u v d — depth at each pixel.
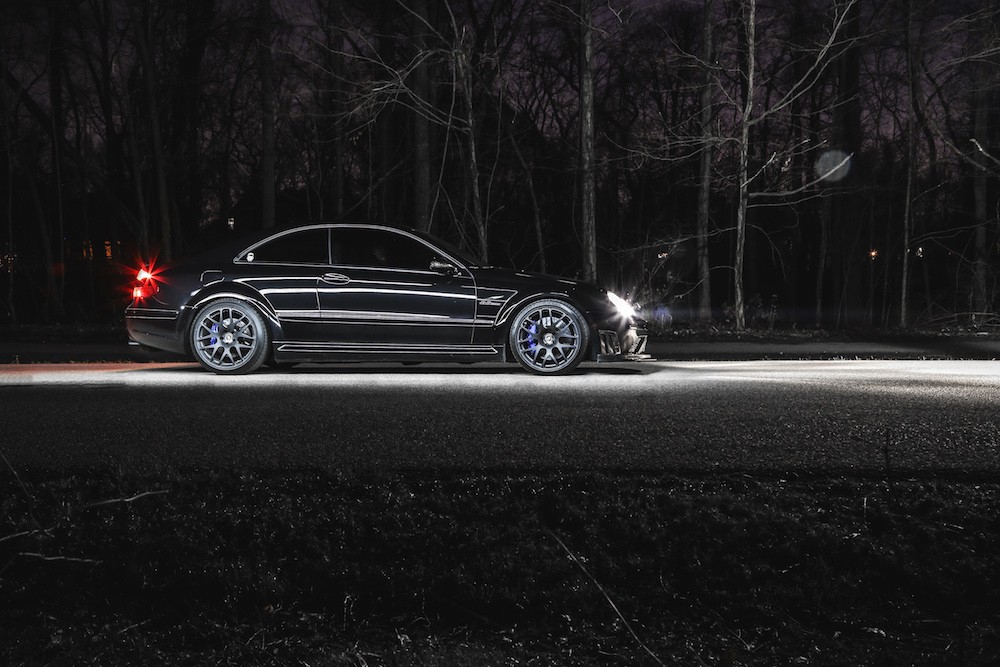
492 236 32.38
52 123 26.55
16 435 6.27
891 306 34.50
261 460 5.46
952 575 3.87
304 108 27.09
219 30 26.64
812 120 28.16
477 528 4.25
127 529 4.23
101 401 7.91
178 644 3.47
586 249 19.06
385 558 4.02
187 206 32.25
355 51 24.52
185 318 10.08
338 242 10.22
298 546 4.11
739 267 19.75
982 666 3.31
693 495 4.64
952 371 11.02
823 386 9.22
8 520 4.33
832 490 4.79
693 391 8.74
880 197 31.50
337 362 11.64
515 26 25.50
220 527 4.27
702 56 21.94
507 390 8.76
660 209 33.78
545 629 3.54
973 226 26.11
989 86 23.02
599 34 19.05
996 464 5.39
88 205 34.84
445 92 27.38
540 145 31.56
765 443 6.04
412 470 5.12
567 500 4.55
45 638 3.47
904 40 22.34
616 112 31.12
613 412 7.34
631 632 3.27
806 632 3.55
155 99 25.25
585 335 10.08
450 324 10.02
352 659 3.36
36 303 29.47
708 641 3.48
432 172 28.34
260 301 10.04
